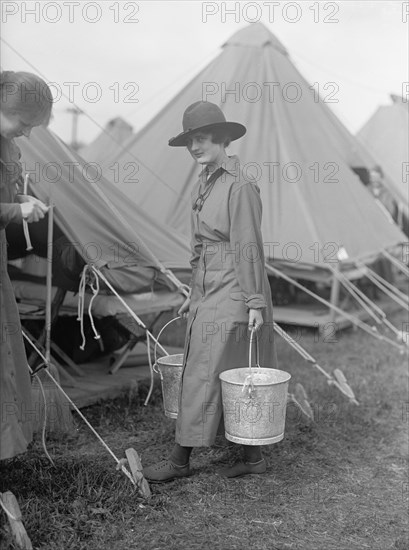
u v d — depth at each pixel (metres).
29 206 2.30
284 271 6.25
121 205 4.65
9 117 2.26
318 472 3.20
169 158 7.23
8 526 2.35
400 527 2.69
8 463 3.01
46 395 3.41
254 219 2.80
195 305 2.94
